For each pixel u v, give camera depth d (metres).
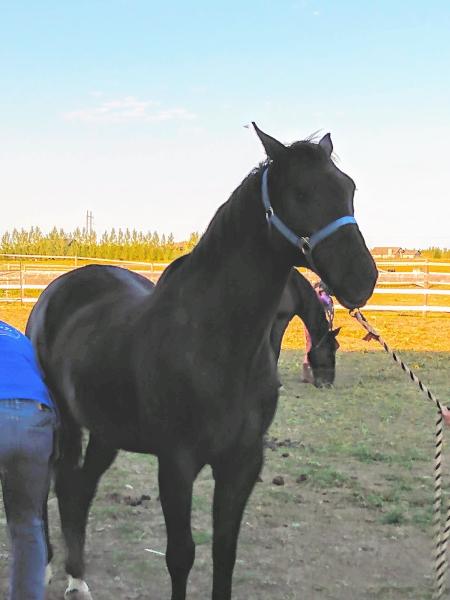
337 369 11.02
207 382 2.89
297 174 2.79
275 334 6.71
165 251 59.06
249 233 2.93
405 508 5.13
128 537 4.56
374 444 6.79
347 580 4.02
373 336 3.37
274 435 7.06
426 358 12.20
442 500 5.29
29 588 2.47
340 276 2.69
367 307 20.81
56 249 61.69
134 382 3.11
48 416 2.65
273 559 4.28
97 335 3.41
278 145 2.85
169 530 2.94
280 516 4.95
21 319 17.05
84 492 3.78
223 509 3.05
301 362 11.77
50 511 5.01
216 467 3.06
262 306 2.94
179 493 2.93
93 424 3.42
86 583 3.91
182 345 2.94
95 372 3.31
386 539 4.60
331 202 2.75
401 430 7.34
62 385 3.63
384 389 9.41
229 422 2.93
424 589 3.92
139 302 3.42
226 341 2.91
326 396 8.95
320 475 5.75
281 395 9.01
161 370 2.96
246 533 4.66
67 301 3.87
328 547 4.46
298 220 2.78
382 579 4.05
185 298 3.04
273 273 2.93
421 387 3.45
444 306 21.73
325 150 2.88
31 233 70.88
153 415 2.99
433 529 4.66
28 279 25.30
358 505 5.19
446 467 6.09
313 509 5.09
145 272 23.17
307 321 7.24
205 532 4.66
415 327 17.27
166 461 2.96
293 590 3.89
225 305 2.92
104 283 3.86
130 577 4.02
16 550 2.51
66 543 3.75
